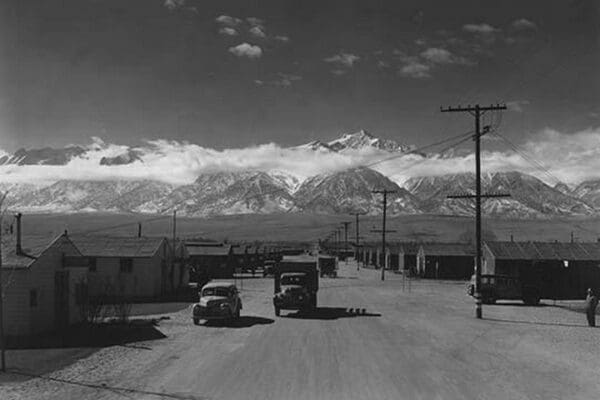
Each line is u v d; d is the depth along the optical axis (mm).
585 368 22641
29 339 29422
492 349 27016
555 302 56375
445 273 94062
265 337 30453
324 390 18625
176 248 63438
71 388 18906
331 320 38375
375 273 107688
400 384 19516
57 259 33500
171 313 42031
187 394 18125
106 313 40312
